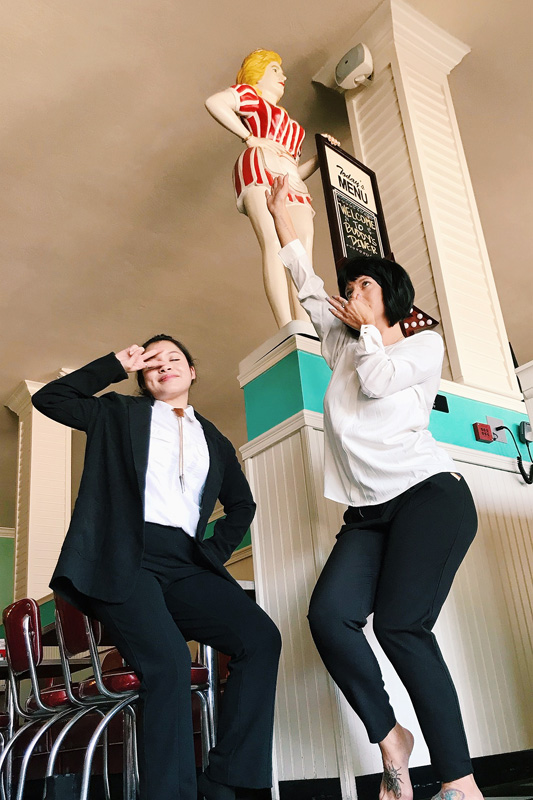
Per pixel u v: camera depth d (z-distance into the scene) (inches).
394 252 148.9
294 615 87.4
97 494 61.6
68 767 135.4
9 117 164.9
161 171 186.1
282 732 84.9
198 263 221.9
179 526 63.2
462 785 55.3
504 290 257.0
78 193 189.3
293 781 81.9
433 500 61.8
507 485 111.3
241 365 107.4
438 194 148.5
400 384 65.1
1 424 289.1
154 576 61.2
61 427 267.9
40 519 250.1
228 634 62.5
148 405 67.0
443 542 60.3
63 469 262.1
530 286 255.1
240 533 74.0
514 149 195.6
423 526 60.7
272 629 63.2
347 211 131.5
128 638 57.2
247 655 62.0
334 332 78.3
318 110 176.2
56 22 146.6
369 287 73.5
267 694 61.3
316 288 81.7
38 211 193.3
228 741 59.2
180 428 67.5
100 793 126.6
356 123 164.4
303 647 85.3
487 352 137.9
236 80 159.2
